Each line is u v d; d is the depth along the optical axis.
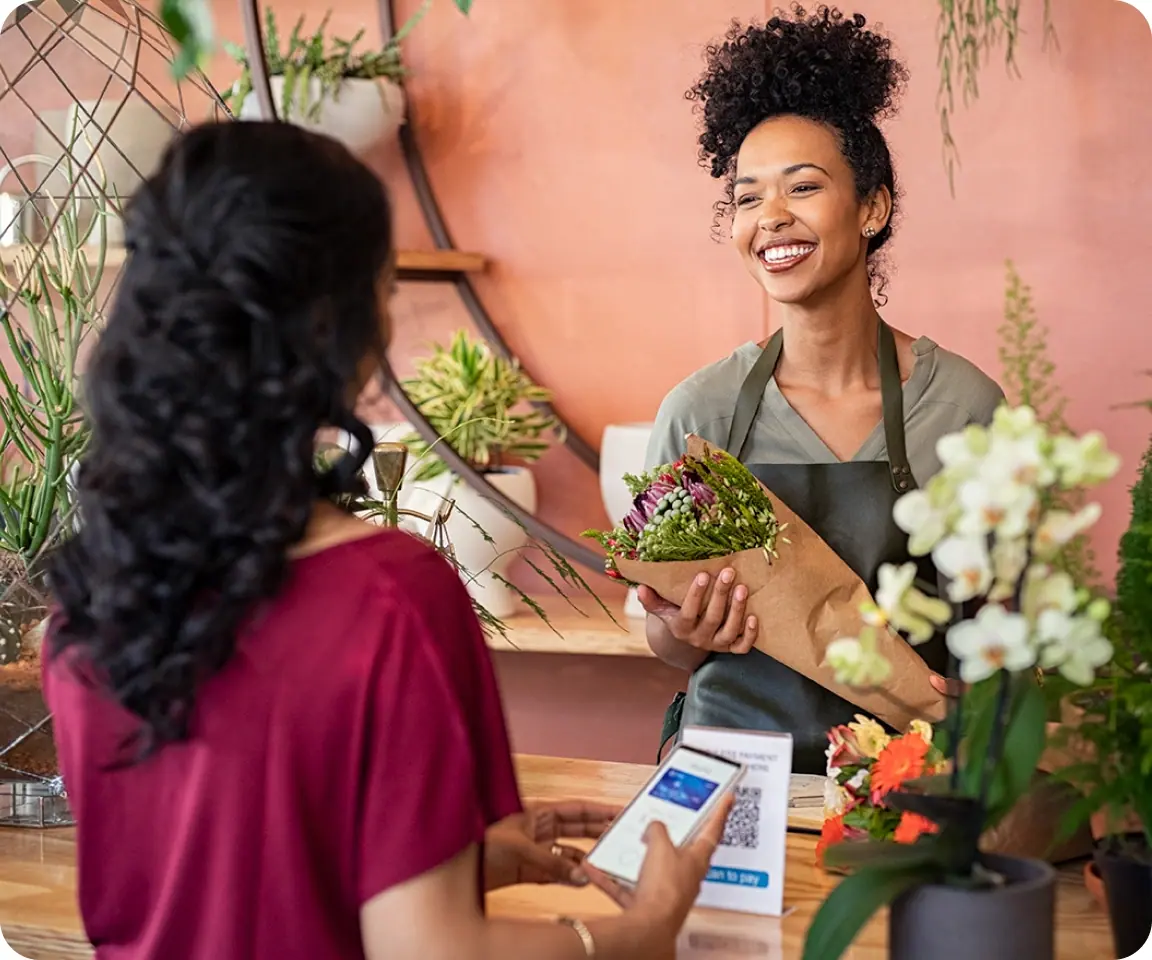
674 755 1.43
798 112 2.15
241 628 1.10
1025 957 1.17
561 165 3.41
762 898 1.48
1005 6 3.09
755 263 2.18
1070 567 1.31
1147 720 1.26
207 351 1.06
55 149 2.72
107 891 1.20
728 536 1.94
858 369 2.21
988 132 3.13
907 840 1.38
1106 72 3.06
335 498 1.20
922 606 1.14
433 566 1.15
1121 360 3.10
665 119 3.33
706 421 2.24
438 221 3.46
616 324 3.42
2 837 1.79
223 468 1.07
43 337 1.85
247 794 1.10
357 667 1.09
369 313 1.12
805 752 2.03
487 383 3.23
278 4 3.51
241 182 1.08
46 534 1.81
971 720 1.24
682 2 3.29
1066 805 1.50
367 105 3.21
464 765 1.11
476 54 3.43
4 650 1.79
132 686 1.10
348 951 1.13
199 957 1.15
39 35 3.43
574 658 3.48
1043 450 1.10
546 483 3.50
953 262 3.18
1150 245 3.07
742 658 2.07
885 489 2.07
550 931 1.15
